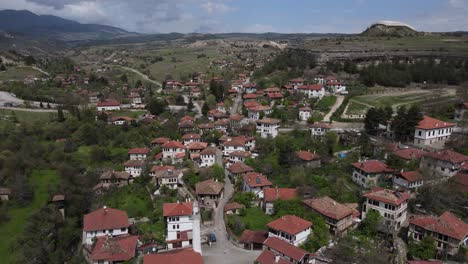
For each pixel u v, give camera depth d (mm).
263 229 85750
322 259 72750
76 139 154625
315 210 85500
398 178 92062
